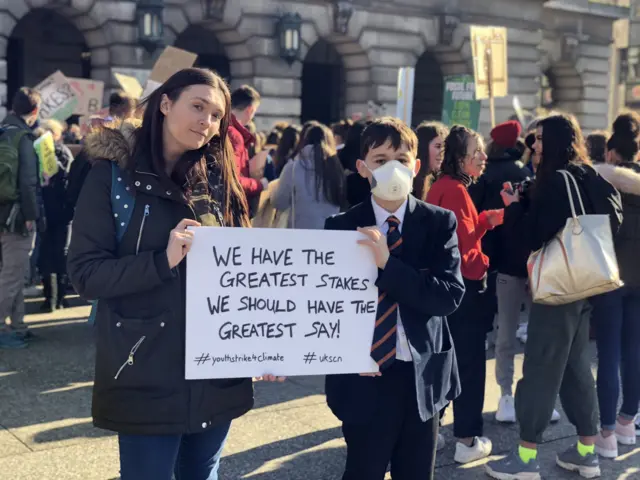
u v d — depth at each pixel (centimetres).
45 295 758
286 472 409
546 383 398
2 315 629
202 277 243
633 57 3119
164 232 241
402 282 257
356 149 559
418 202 279
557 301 382
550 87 2606
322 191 521
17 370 569
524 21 2288
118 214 239
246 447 440
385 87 2025
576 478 418
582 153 399
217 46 2053
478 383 427
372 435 269
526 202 405
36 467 402
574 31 2483
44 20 1825
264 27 1819
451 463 433
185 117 236
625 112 478
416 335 267
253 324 249
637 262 446
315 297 256
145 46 1641
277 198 533
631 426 475
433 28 2091
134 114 268
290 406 511
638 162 479
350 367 260
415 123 2392
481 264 405
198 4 1741
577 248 375
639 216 445
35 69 1836
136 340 236
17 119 619
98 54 1641
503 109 2256
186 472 263
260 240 249
